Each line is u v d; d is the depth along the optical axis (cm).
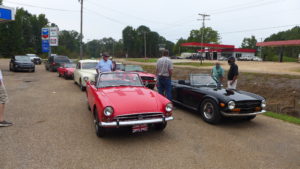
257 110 548
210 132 500
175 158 366
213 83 691
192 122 575
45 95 886
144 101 434
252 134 495
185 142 435
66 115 604
